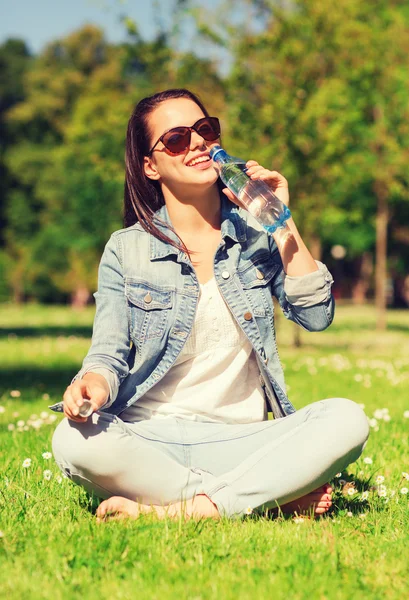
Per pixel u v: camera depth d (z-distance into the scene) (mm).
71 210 37562
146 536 2855
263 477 3066
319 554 2699
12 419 6777
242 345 3412
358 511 3418
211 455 3209
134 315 3367
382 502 3600
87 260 40188
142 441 3084
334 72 15719
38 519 3145
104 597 2367
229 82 15406
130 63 16281
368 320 29453
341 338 19922
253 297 3398
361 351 15688
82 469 3045
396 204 28406
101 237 33594
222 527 2982
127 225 3604
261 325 3393
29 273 47719
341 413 3094
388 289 50438
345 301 51531
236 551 2754
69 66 47406
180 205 3449
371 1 17688
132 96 16547
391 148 18906
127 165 3527
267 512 3188
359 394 8547
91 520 3107
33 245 46062
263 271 3465
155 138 3412
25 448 4902
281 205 3238
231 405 3385
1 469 4223
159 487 3104
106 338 3307
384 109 18531
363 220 29469
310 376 10547
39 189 44562
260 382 3475
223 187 3564
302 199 15875
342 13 15477
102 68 41469
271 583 2453
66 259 45406
